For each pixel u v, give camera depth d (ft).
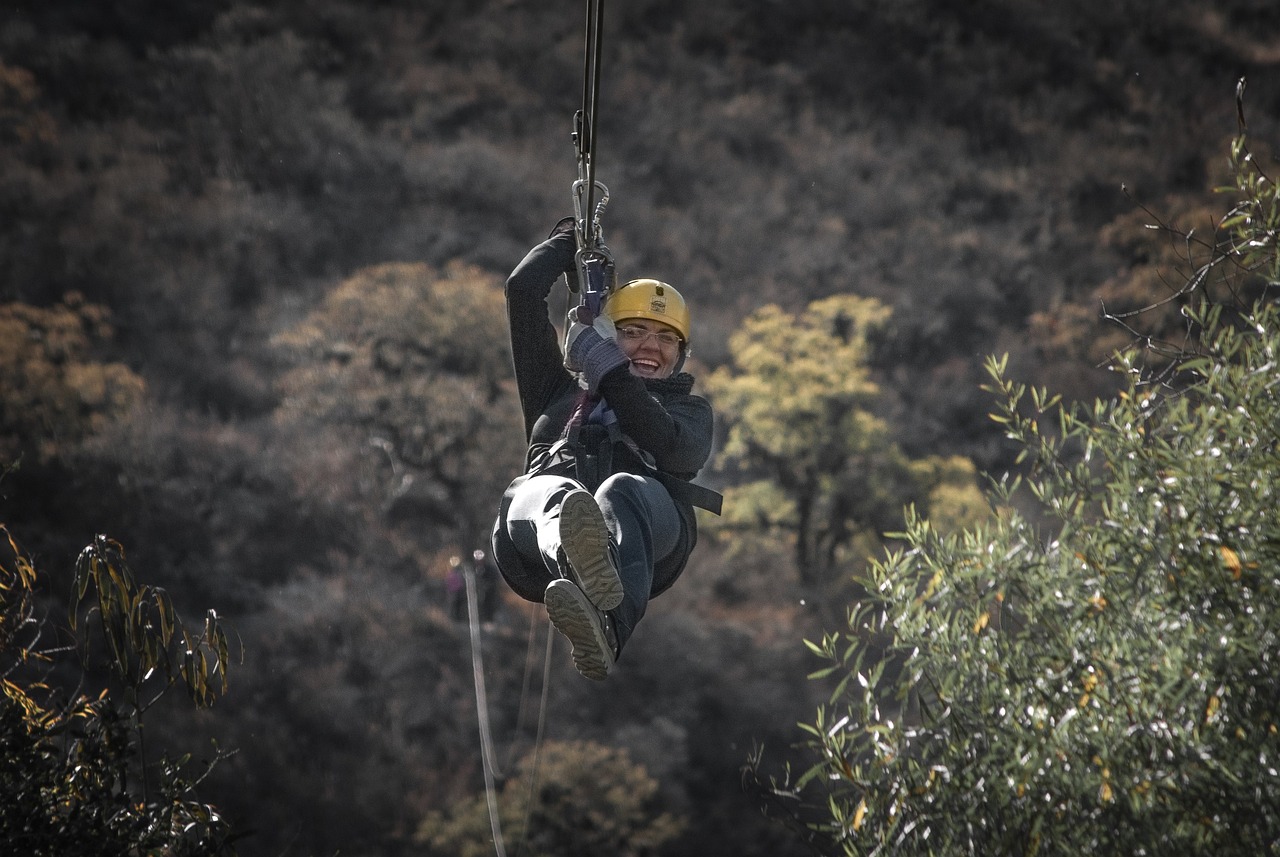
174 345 281.54
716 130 432.66
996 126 444.96
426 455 221.87
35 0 436.76
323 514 216.74
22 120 368.48
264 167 375.25
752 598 208.74
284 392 248.93
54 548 193.36
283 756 162.30
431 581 205.57
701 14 497.87
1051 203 404.98
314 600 195.52
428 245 350.23
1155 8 516.73
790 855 160.66
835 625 194.08
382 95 433.07
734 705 182.80
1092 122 454.40
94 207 336.08
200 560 202.28
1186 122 451.53
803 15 496.64
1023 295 350.64
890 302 342.85
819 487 209.05
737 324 328.70
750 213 386.93
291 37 439.63
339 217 357.61
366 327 239.50
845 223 389.80
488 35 476.13
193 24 450.71
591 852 146.30
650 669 189.98
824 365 211.20
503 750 174.40
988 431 282.77
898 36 497.05
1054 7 511.40
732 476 231.30
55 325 249.14
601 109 440.04
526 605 203.82
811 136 433.89
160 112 394.11
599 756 154.10
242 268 324.60
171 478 222.28
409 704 178.19
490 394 234.99
